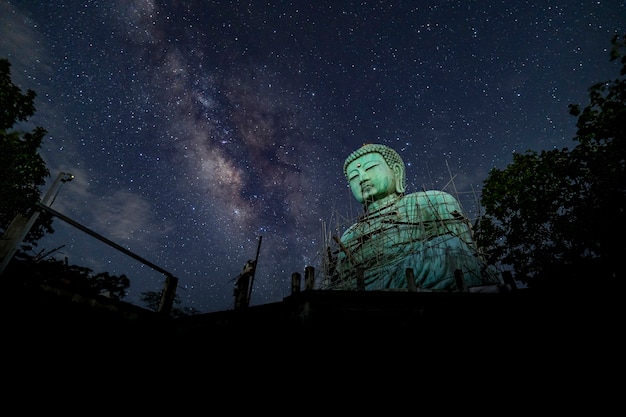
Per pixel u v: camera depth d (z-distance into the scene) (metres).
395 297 8.18
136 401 7.73
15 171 12.61
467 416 6.74
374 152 24.27
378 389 7.19
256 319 8.76
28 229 7.05
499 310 7.76
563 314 7.46
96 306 7.78
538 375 6.98
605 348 6.97
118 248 8.73
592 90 9.92
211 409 7.70
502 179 12.90
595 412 6.43
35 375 6.51
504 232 12.62
